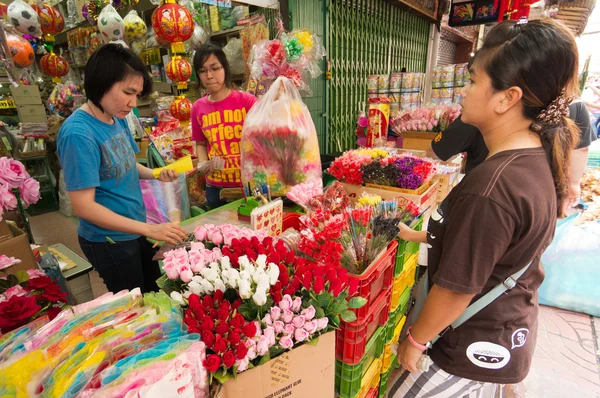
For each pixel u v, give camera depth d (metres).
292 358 0.75
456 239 0.79
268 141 1.49
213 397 0.64
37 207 4.14
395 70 4.59
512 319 0.91
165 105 2.99
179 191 2.40
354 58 3.60
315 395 0.84
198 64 2.03
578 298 2.32
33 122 3.81
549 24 0.73
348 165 1.71
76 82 4.24
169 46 2.58
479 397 1.05
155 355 0.57
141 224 1.26
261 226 1.20
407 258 1.58
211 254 0.89
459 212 0.80
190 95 3.08
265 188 1.45
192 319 0.68
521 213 0.74
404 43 4.67
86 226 1.53
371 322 1.17
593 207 2.56
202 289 0.78
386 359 1.47
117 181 1.49
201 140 2.36
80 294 1.85
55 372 0.54
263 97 1.60
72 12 3.83
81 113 1.37
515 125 0.82
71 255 1.95
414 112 2.84
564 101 0.76
